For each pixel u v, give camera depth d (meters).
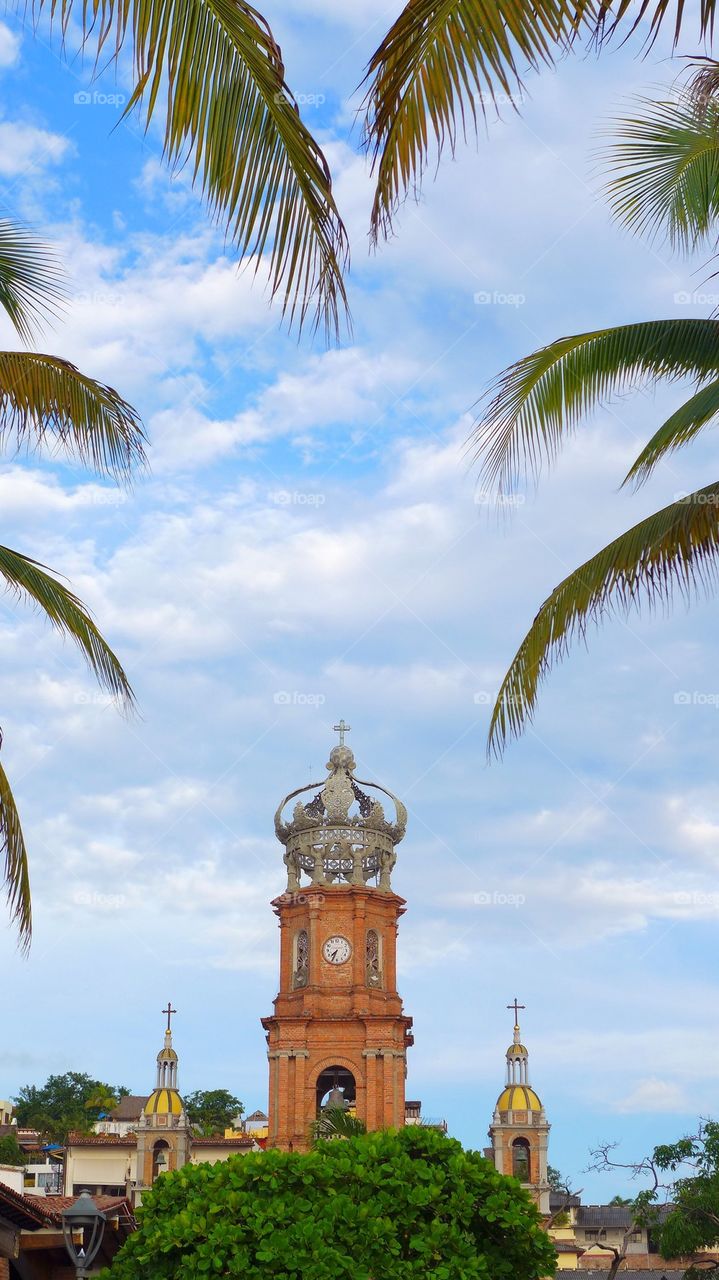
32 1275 33.47
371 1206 22.81
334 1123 41.81
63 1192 108.75
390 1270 22.08
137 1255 23.19
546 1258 24.55
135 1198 98.44
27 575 21.19
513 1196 24.92
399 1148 24.92
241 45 11.41
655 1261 99.00
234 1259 21.91
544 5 11.33
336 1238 22.34
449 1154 25.73
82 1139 110.25
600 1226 110.38
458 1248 23.00
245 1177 23.64
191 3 11.34
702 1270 63.50
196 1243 22.70
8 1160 110.31
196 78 11.48
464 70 11.52
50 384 20.59
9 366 20.50
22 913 20.89
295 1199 22.97
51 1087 157.00
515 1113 103.62
